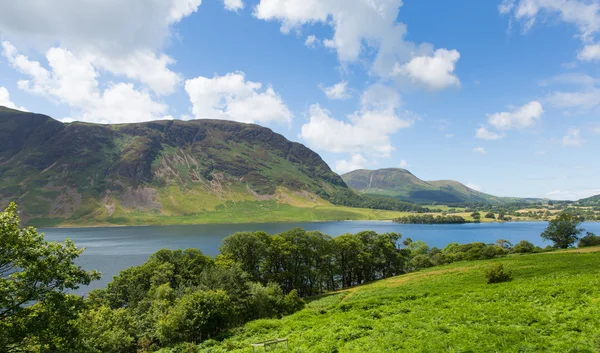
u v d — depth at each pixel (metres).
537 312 27.34
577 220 123.81
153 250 174.38
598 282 33.66
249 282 63.28
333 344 28.23
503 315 27.75
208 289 57.97
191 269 75.19
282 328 42.28
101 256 153.50
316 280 92.38
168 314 48.97
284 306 60.03
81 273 25.53
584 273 44.25
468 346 21.20
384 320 33.50
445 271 80.06
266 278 78.94
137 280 70.81
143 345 48.75
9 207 23.50
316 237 91.44
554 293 32.72
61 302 23.48
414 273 89.81
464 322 27.69
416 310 36.59
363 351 24.53
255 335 43.56
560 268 53.38
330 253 92.44
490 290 40.19
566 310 26.73
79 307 25.08
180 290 59.53
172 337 46.97
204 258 79.06
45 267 23.53
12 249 22.59
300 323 42.38
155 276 67.25
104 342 40.38
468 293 41.16
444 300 39.69
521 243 121.50
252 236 82.31
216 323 50.72
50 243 25.02
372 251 101.94
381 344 24.98
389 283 76.88
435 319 30.12
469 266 82.25
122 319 51.56
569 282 36.56
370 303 46.72
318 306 58.12
